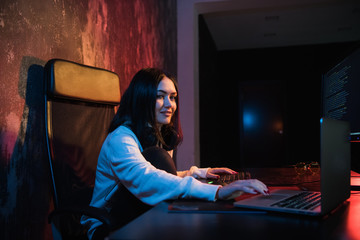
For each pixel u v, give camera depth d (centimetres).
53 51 150
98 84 145
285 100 799
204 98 570
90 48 188
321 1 439
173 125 140
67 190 116
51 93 119
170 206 79
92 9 192
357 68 110
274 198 85
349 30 682
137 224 64
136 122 118
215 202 86
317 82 786
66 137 123
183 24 440
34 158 135
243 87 883
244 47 802
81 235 118
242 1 434
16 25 125
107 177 115
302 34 705
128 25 253
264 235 56
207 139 592
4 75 119
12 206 121
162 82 122
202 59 559
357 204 83
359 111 108
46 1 145
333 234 57
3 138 117
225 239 54
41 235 138
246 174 142
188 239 54
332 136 77
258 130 879
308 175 146
